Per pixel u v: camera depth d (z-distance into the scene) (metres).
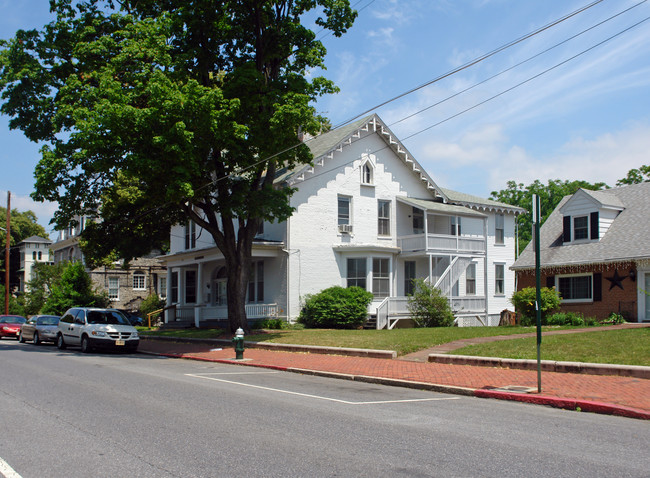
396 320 27.58
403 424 7.84
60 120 19.94
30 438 6.91
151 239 26.30
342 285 29.39
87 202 22.58
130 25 19.31
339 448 6.44
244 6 22.14
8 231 41.47
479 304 30.55
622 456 6.23
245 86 20.20
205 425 7.66
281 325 26.80
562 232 29.69
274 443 6.65
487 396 10.55
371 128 30.91
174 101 17.30
